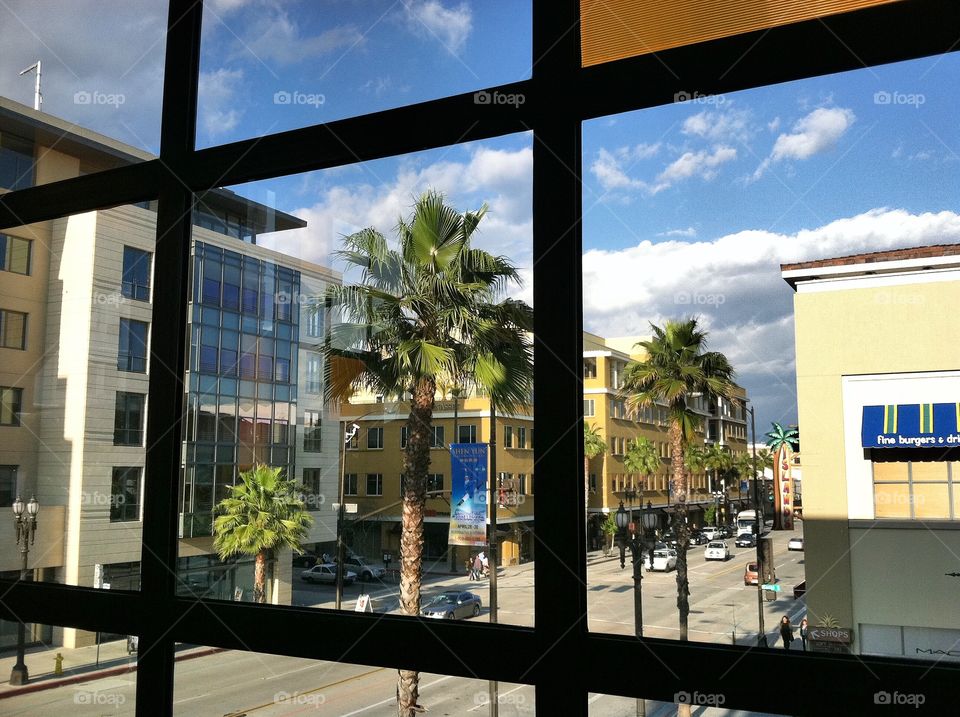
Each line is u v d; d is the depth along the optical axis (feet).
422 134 5.17
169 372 5.99
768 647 3.89
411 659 4.61
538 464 4.45
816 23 4.18
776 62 4.23
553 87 4.75
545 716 4.17
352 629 4.85
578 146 4.79
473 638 4.45
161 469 5.89
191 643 5.50
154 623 5.65
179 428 5.97
